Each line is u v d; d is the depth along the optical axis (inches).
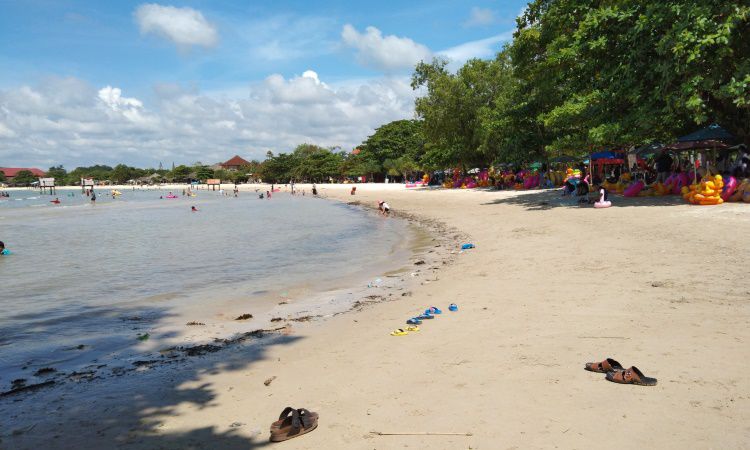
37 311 412.8
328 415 179.8
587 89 1157.1
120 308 418.9
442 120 2186.3
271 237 959.0
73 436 179.9
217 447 163.2
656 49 811.4
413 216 1202.6
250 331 329.4
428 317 310.2
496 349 235.5
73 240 1002.1
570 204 987.3
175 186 7396.7
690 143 871.7
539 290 353.7
